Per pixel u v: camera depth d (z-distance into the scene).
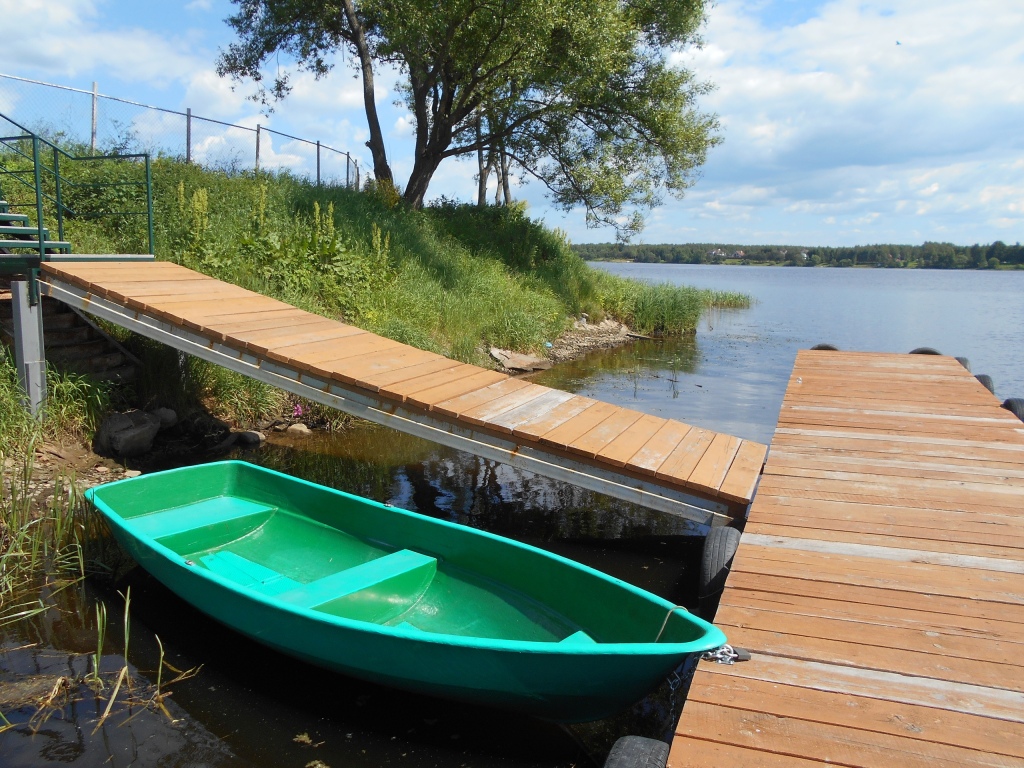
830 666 3.15
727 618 3.56
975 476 5.67
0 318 8.08
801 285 75.06
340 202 15.87
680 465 5.92
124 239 11.34
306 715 3.93
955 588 3.84
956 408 7.97
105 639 4.57
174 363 8.98
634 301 23.14
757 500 5.18
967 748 2.62
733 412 11.90
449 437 6.37
